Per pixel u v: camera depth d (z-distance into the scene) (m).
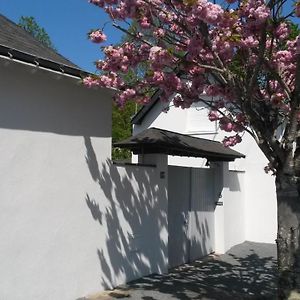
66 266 6.77
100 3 6.28
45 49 7.15
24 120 6.14
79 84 6.93
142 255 8.45
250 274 9.40
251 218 14.19
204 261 10.75
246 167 14.28
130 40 6.88
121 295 7.22
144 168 8.56
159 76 6.46
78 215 7.02
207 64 6.36
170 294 7.46
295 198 6.02
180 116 15.32
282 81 6.13
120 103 7.36
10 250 5.92
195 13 5.05
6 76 5.88
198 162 14.48
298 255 6.00
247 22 5.52
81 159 7.11
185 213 10.51
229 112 8.54
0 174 5.80
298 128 6.15
